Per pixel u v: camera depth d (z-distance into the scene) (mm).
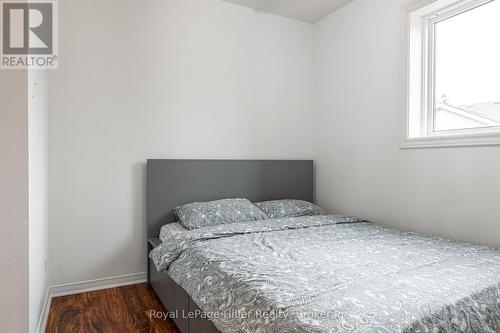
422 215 2389
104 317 2062
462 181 2135
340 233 2229
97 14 2506
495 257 1654
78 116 2445
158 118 2740
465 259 1619
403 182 2529
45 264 2141
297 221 2504
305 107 3457
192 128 2885
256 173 3123
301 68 3432
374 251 1764
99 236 2541
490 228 1986
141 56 2670
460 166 2145
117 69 2580
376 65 2742
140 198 2691
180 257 1918
